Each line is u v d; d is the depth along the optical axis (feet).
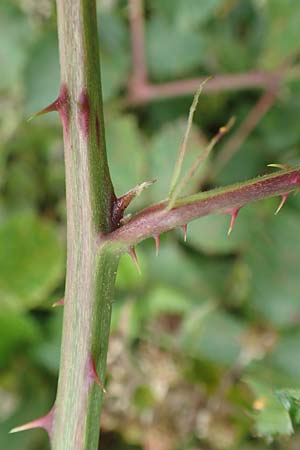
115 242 0.80
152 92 1.24
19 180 1.35
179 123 1.20
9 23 1.29
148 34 1.23
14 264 1.28
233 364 1.20
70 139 0.79
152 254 1.26
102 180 0.80
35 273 1.28
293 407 0.83
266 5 1.15
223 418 1.20
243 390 1.19
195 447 1.22
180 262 1.25
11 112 1.32
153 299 1.26
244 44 1.24
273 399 0.90
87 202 0.80
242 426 1.18
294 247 1.16
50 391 1.26
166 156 1.20
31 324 1.25
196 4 1.20
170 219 0.78
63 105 0.78
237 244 1.20
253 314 1.19
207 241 1.20
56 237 1.29
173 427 1.24
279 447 1.11
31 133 1.32
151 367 1.26
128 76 1.24
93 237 0.80
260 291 1.17
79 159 0.79
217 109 1.26
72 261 0.81
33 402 1.24
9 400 1.27
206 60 1.24
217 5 1.19
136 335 1.26
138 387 1.26
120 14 1.24
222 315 1.22
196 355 1.21
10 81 1.30
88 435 0.83
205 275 1.25
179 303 1.25
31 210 1.31
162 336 1.27
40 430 1.21
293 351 1.08
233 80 1.21
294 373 1.07
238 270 1.23
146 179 1.20
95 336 0.82
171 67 1.24
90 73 0.78
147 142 1.27
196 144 1.19
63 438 0.83
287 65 1.18
